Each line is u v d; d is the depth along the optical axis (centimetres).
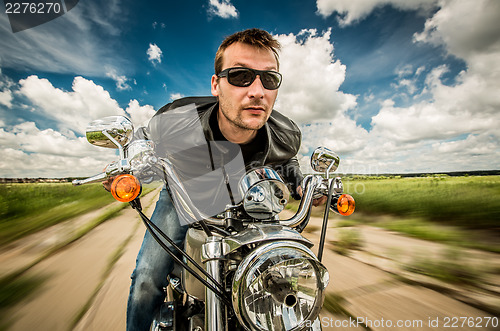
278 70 142
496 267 355
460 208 687
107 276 355
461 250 434
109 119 107
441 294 286
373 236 546
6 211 855
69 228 682
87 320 255
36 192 1038
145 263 173
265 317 86
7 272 390
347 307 266
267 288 86
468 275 331
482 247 443
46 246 525
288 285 86
